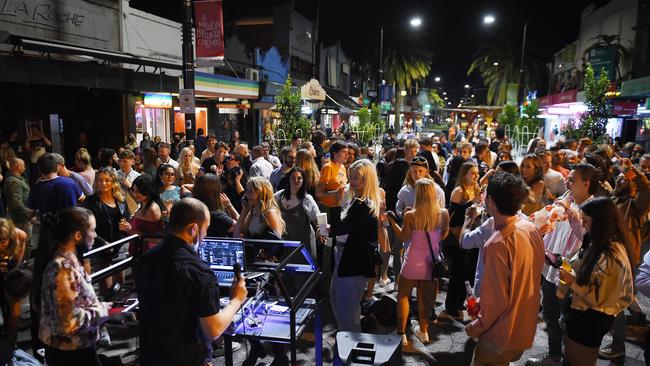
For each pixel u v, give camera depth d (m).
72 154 14.14
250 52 25.14
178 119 18.45
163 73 13.48
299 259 4.28
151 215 5.27
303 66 33.50
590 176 4.33
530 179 5.48
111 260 4.90
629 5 24.72
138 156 10.18
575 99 21.78
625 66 24.41
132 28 15.24
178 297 2.72
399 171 7.51
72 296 2.96
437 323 5.66
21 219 6.45
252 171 8.46
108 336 5.03
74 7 12.84
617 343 4.69
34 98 12.63
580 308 3.55
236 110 22.11
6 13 10.89
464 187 5.63
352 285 4.63
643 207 4.94
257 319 3.74
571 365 3.68
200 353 2.87
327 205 6.87
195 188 5.13
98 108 14.44
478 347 3.36
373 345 3.83
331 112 31.59
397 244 6.75
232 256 3.85
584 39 33.03
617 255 3.41
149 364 2.79
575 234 4.36
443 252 5.98
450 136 24.42
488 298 3.15
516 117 31.06
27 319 5.42
